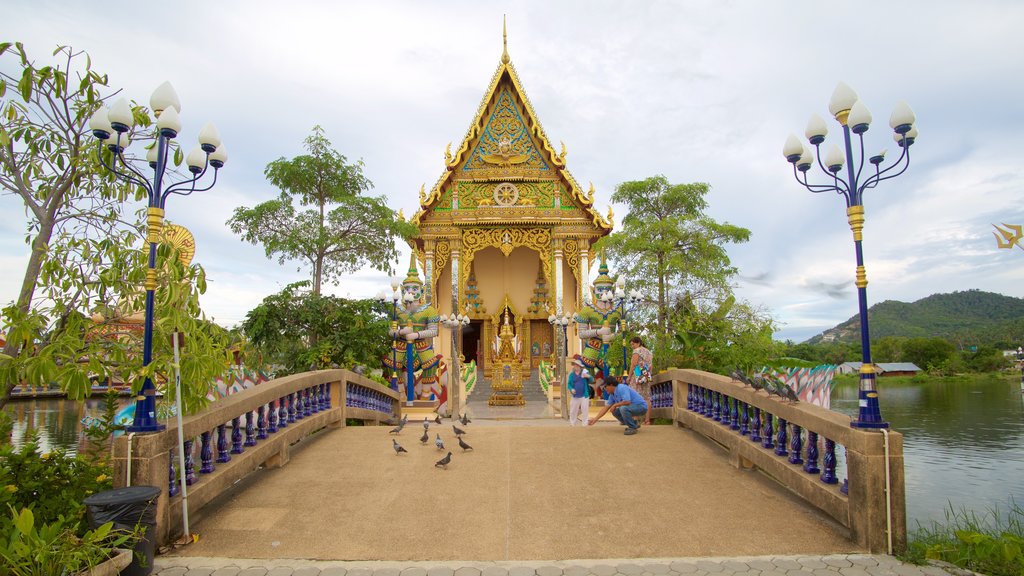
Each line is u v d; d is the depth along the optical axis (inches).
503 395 797.9
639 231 764.0
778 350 762.8
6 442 259.4
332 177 730.2
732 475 282.4
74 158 275.9
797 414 248.4
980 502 546.0
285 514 232.7
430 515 230.7
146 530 179.8
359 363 720.3
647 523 222.7
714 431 331.9
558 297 955.3
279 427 320.2
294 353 704.4
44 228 280.1
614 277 789.2
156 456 199.2
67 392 232.4
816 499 227.3
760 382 279.0
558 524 221.6
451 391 661.3
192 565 187.6
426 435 342.6
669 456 313.9
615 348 653.3
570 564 188.5
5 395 261.3
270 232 690.8
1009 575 187.9
